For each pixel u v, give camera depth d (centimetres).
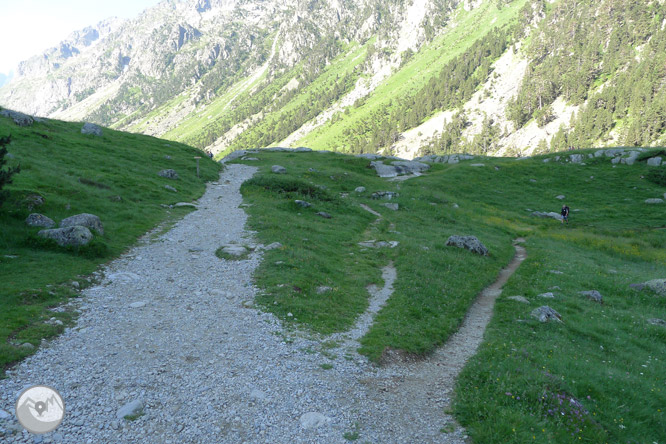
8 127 4512
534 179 7925
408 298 2152
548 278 2720
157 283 2067
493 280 2750
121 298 1839
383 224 4309
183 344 1455
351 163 8100
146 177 4638
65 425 959
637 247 4169
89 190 3412
